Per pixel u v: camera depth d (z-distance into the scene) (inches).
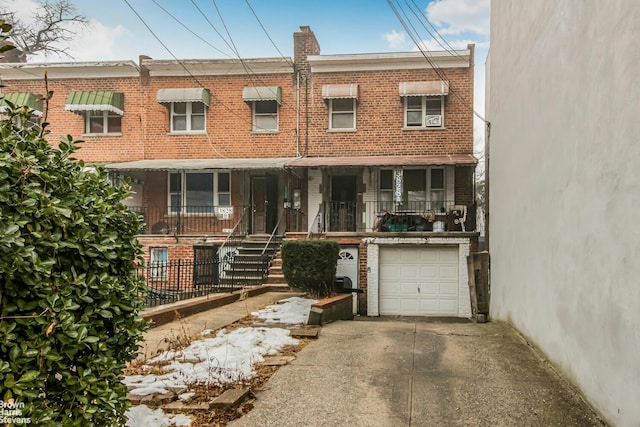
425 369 221.1
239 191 683.4
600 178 167.2
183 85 692.1
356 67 664.4
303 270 418.3
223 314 360.5
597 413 165.0
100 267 121.6
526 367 222.8
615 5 155.9
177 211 683.4
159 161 663.1
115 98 686.5
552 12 230.2
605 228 161.9
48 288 102.2
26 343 96.1
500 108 375.2
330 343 271.7
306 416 169.9
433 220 595.2
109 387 117.7
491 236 412.5
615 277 152.7
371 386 198.8
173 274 597.3
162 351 246.7
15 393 92.2
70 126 704.4
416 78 653.9
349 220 661.3
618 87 153.3
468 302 557.6
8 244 92.1
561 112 213.8
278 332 292.8
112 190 135.0
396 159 614.5
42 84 706.2
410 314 570.3
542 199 244.8
